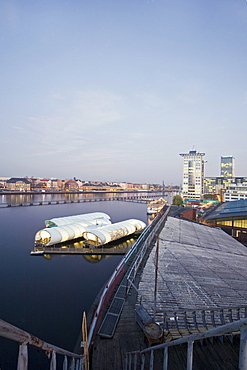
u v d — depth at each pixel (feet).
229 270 76.79
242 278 70.74
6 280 107.45
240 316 39.93
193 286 57.67
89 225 217.77
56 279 110.11
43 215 326.24
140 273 63.41
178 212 211.61
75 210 404.16
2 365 56.08
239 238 170.19
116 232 184.24
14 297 91.09
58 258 141.69
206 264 78.23
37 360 56.95
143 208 471.62
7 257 140.97
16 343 64.69
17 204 445.78
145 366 27.94
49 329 70.69
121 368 29.22
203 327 36.09
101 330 37.99
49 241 161.27
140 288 53.67
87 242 167.22
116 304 46.91
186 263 75.41
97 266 129.49
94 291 97.91
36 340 9.95
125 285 55.47
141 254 76.07
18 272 117.70
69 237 177.58
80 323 74.28
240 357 9.80
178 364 26.68
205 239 121.60
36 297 91.40
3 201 522.06
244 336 9.66
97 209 435.53
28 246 165.58
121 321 40.86
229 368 25.20
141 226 221.05
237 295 56.03
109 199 653.30
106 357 31.71
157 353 29.37
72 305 85.66
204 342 29.81
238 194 460.14
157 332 31.04
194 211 237.45
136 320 39.81
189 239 113.19
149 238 98.53
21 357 8.68
